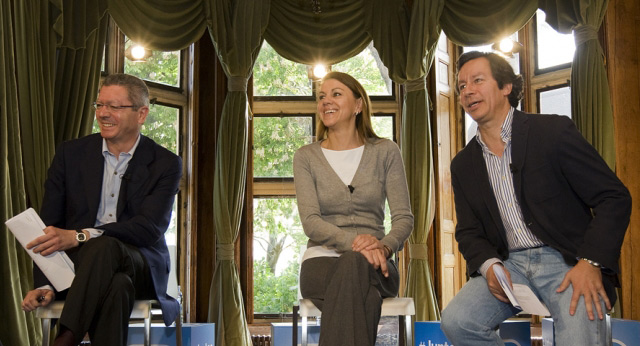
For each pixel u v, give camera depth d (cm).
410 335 254
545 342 404
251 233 589
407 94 556
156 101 565
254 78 613
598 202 218
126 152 275
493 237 242
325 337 222
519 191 230
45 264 234
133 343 347
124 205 267
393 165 284
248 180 593
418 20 545
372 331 229
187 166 580
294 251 591
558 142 224
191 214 573
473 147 250
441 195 580
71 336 215
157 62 577
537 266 230
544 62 591
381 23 569
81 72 476
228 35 552
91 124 482
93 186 267
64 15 474
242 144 550
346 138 285
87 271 223
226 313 524
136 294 253
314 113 610
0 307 386
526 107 595
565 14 507
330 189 275
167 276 272
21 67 434
